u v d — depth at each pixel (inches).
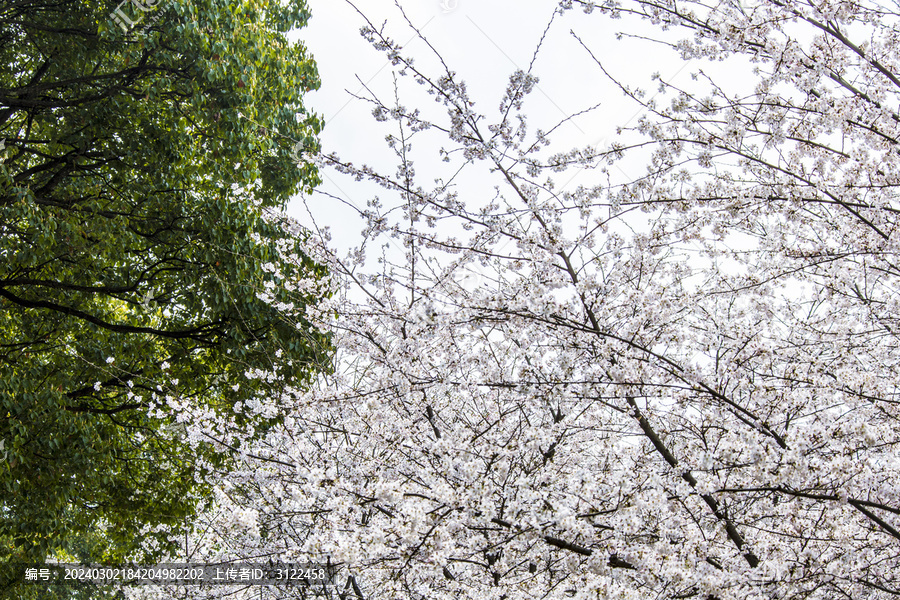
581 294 154.7
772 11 147.9
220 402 382.6
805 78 145.4
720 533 158.7
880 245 162.9
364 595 233.0
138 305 382.3
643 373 145.8
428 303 154.7
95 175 384.8
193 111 377.7
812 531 153.6
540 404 171.0
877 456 149.6
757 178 166.1
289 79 432.8
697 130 156.9
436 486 136.5
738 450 123.3
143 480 416.5
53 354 370.6
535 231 152.8
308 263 265.9
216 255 364.5
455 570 181.6
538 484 171.6
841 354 170.1
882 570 156.3
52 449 307.0
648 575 131.8
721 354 161.6
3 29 352.8
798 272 186.4
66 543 426.0
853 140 157.5
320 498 161.3
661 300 156.6
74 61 357.1
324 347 253.8
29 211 294.5
